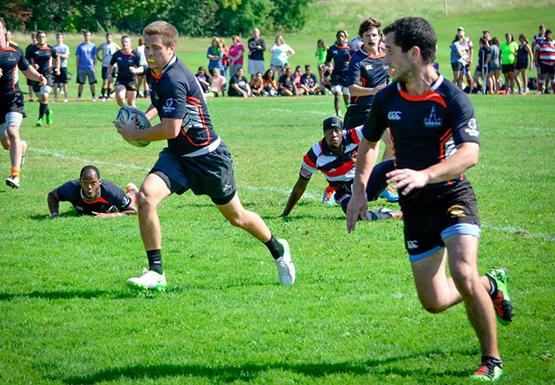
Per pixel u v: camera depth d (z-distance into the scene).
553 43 76.12
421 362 12.90
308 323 14.80
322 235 21.70
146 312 15.51
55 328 14.68
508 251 19.78
